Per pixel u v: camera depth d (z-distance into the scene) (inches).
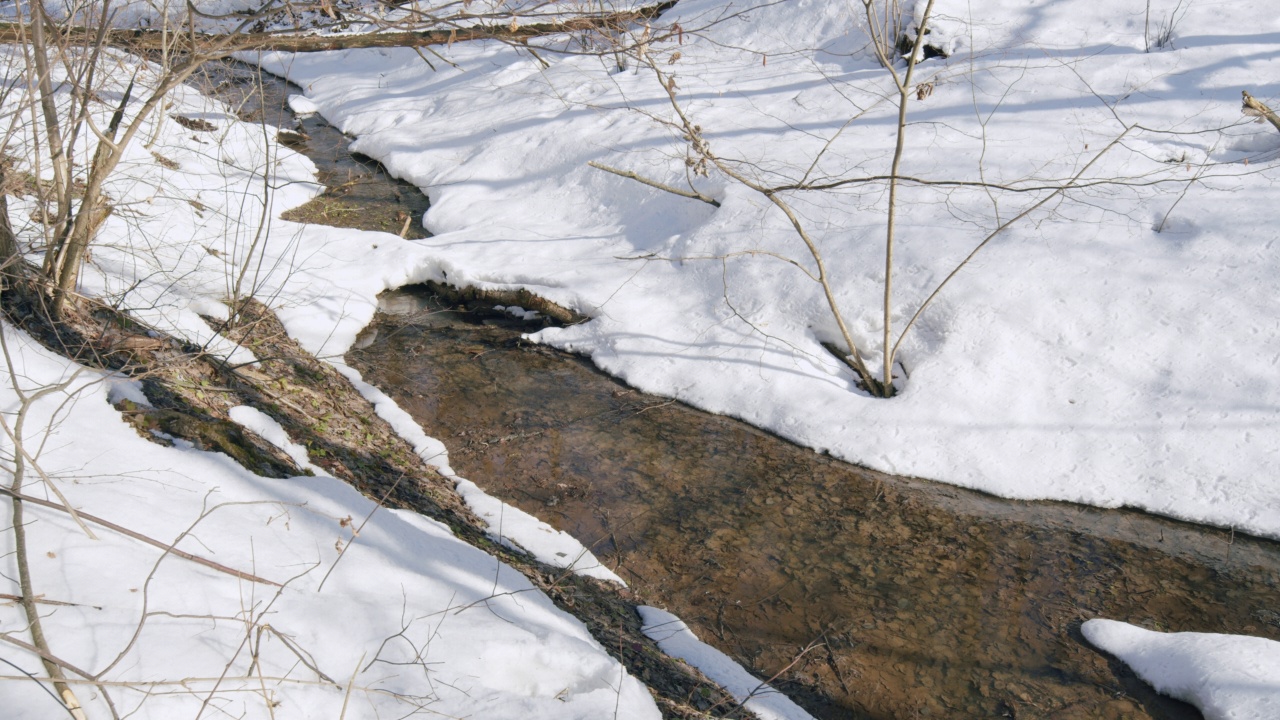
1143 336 229.5
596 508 213.8
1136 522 205.9
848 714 158.4
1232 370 217.6
